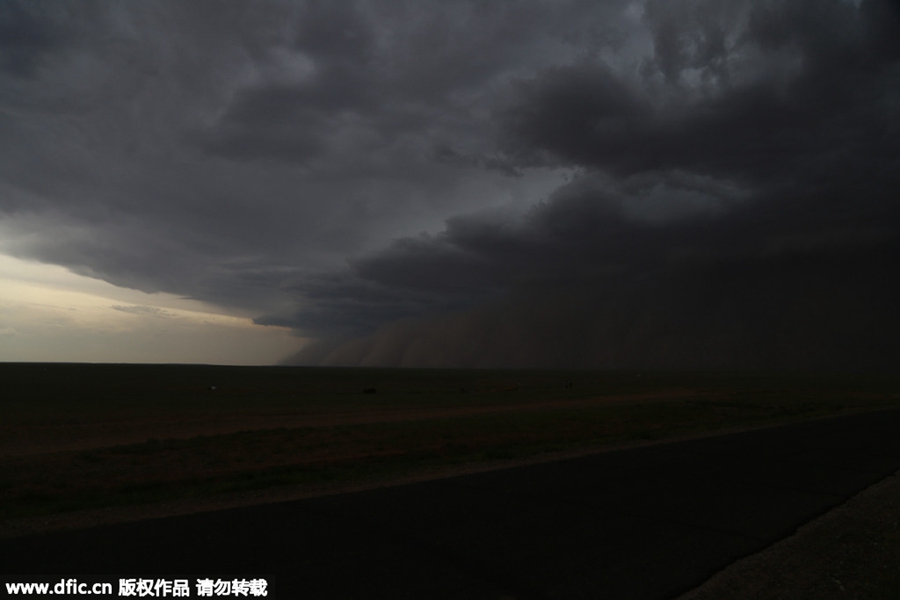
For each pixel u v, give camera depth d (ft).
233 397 186.80
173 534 22.38
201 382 294.05
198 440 64.44
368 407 145.69
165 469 49.06
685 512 27.48
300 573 18.03
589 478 36.40
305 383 314.35
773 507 29.09
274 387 263.70
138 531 22.88
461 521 24.90
